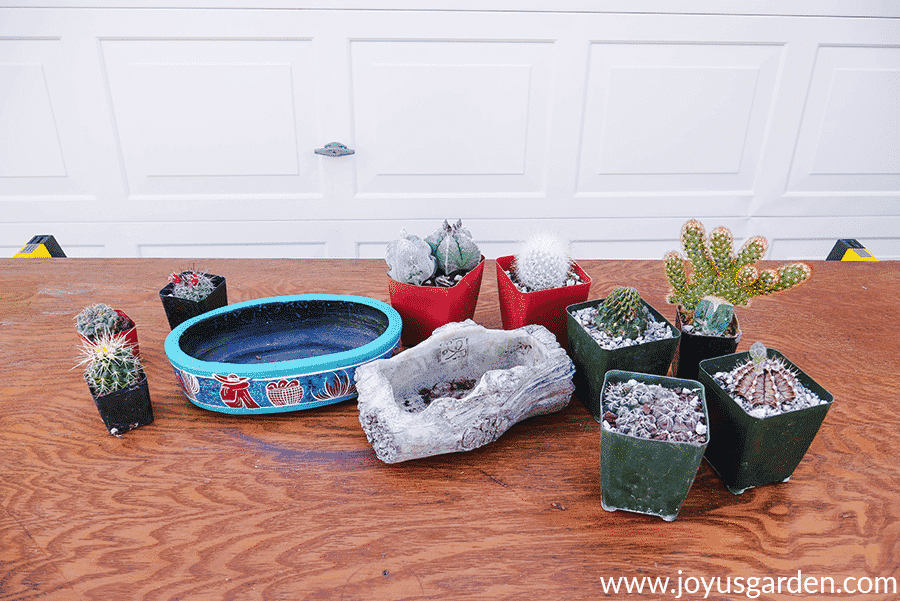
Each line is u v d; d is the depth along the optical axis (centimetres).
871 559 64
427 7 186
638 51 196
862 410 87
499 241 227
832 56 199
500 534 67
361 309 101
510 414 80
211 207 213
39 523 68
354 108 200
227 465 77
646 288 124
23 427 84
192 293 100
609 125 207
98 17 180
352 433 84
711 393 73
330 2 183
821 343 104
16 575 61
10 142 196
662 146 212
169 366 99
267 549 65
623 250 233
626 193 221
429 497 72
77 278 128
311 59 192
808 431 68
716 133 210
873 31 194
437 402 77
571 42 193
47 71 187
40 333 107
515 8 187
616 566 63
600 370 81
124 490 73
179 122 198
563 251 97
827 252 236
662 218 226
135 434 83
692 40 195
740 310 116
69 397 91
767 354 79
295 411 88
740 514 70
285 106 198
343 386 87
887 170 219
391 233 222
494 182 217
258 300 100
